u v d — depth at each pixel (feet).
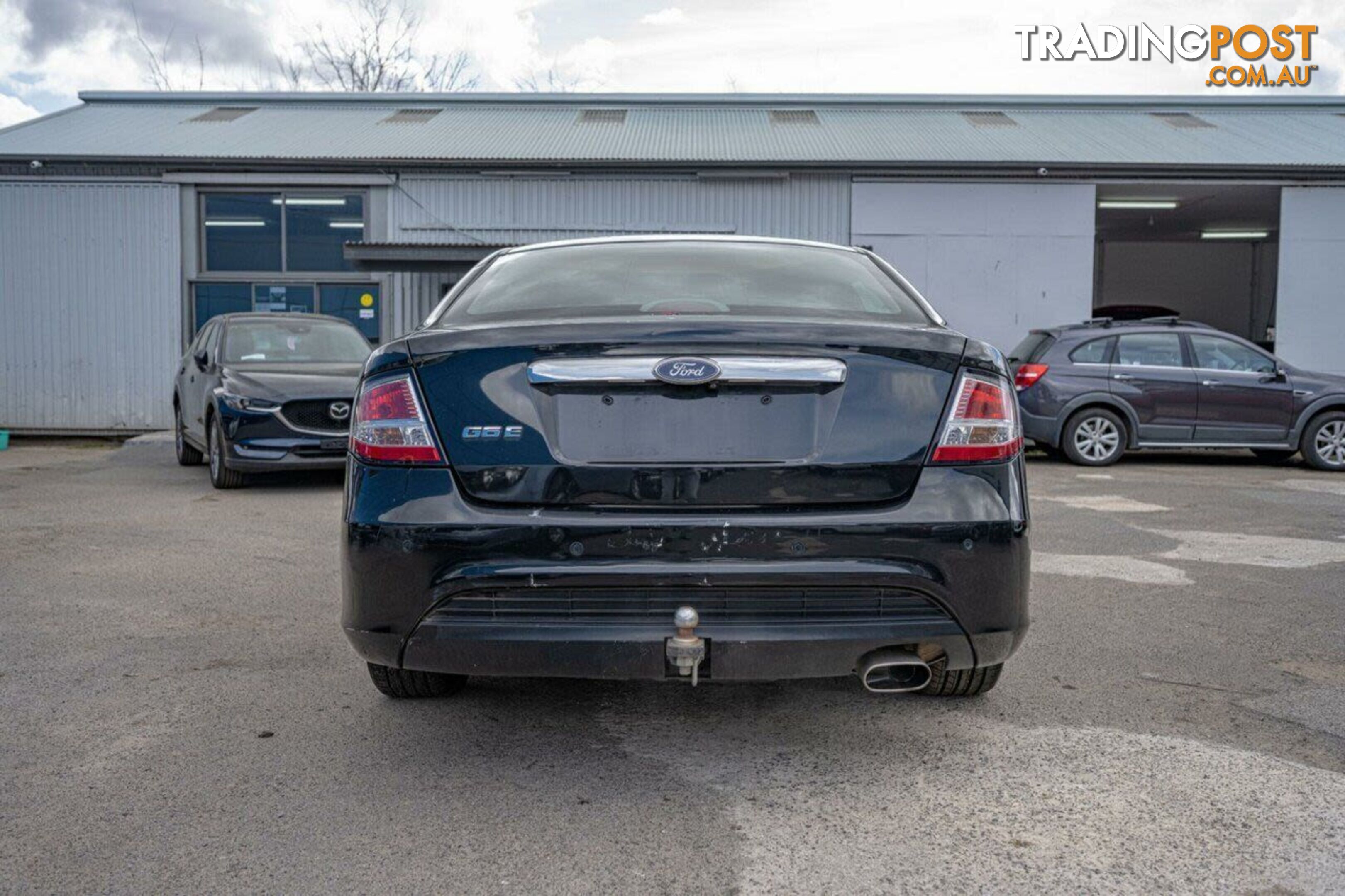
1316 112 62.80
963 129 57.52
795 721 9.85
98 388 48.88
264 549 18.67
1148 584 16.02
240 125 56.75
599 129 57.16
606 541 7.76
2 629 13.06
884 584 7.80
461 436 8.05
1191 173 49.83
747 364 7.94
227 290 49.67
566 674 7.94
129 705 10.22
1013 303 50.03
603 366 7.97
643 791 8.20
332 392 26.68
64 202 48.49
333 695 10.58
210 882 6.72
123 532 20.44
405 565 7.95
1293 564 17.63
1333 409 34.96
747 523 7.74
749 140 54.24
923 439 8.06
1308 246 50.39
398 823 7.60
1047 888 6.66
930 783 8.36
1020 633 8.25
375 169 49.29
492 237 49.85
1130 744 9.24
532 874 6.84
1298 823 7.61
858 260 11.06
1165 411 35.01
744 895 6.57
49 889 6.62
